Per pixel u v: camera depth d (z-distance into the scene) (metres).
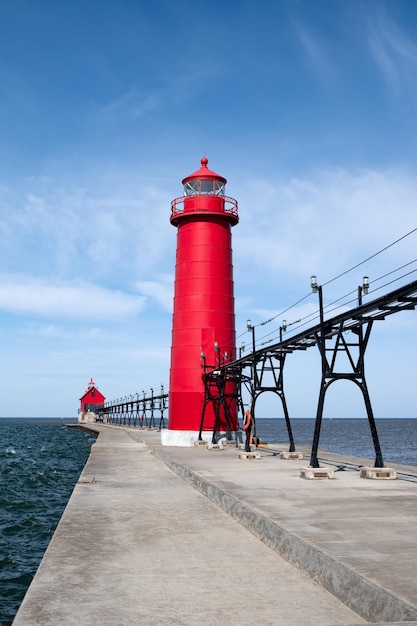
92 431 94.94
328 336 18.62
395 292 13.65
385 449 67.81
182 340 34.72
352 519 9.62
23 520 19.48
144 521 11.35
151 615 6.24
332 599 6.68
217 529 10.59
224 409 32.31
